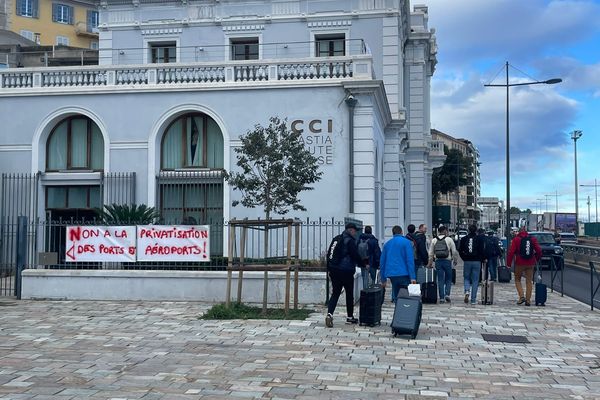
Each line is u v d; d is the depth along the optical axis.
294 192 17.08
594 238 73.38
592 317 14.41
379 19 27.27
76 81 23.00
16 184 23.02
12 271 20.55
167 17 28.83
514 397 7.82
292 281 15.66
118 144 22.50
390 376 8.77
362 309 12.61
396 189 28.06
